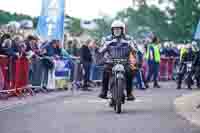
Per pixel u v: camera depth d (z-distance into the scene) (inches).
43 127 611.8
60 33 1208.8
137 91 1187.3
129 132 580.1
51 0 1210.6
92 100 941.8
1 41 941.2
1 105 834.2
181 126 625.3
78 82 1247.5
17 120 666.2
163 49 1669.5
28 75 1019.3
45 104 858.8
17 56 962.1
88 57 1232.8
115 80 739.4
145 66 1334.9
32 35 1072.8
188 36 2417.6
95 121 663.1
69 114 731.4
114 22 759.7
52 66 1130.0
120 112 744.3
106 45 757.3
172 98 983.0
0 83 922.1
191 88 1312.7
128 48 754.2
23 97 977.5
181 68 1311.5
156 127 616.1
